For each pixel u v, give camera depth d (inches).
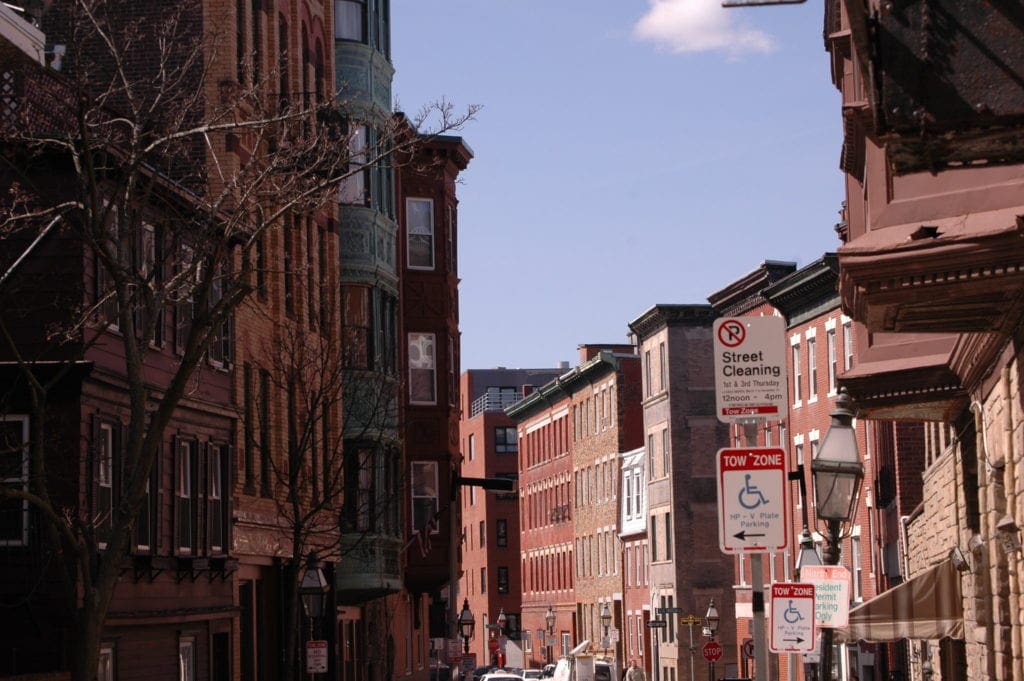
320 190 1441.9
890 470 2741.1
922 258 812.6
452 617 2278.5
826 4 1237.1
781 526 690.8
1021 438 981.2
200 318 1187.3
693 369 4466.0
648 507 4662.9
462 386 7854.3
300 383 2031.3
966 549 1400.1
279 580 2204.7
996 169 825.5
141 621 1643.7
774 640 951.6
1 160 1382.9
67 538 1104.8
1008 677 1157.1
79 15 1581.0
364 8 2618.1
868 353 1251.2
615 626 5108.3
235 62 1966.0
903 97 543.5
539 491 6112.2
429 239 3233.3
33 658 1465.3
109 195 1539.1
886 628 1504.7
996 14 538.6
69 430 1487.5
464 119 1429.6
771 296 3398.1
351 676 2706.7
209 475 1882.4
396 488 2385.6
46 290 1491.1
